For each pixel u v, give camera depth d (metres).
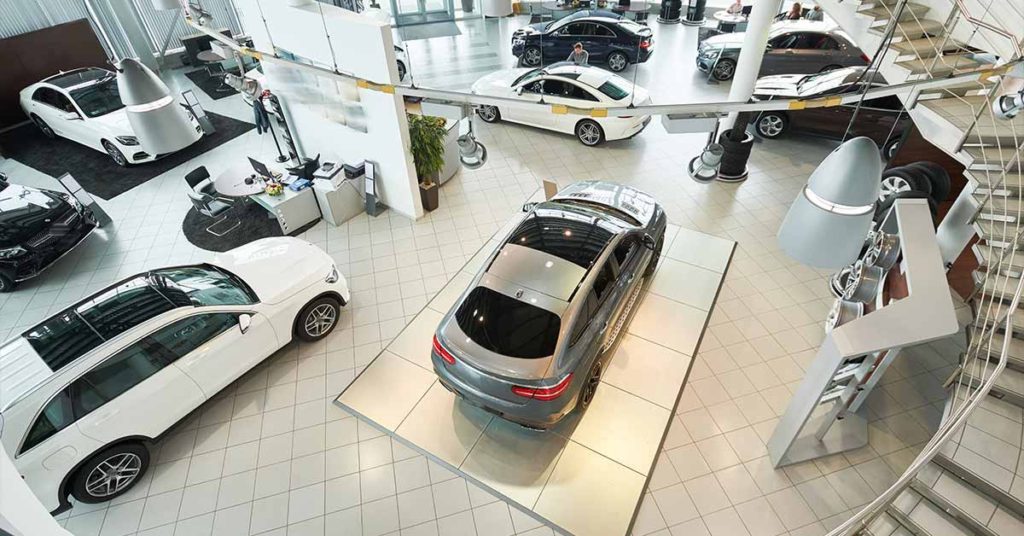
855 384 4.10
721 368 5.45
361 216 8.09
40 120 10.04
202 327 4.81
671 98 9.81
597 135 9.47
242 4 7.37
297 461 4.75
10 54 10.33
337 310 6.04
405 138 7.04
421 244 7.45
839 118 8.57
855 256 2.75
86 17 11.41
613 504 4.32
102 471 4.33
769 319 6.01
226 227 7.96
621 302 5.12
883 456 4.61
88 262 7.33
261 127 9.63
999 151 4.72
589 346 4.57
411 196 7.63
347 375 5.54
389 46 6.09
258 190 7.30
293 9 6.62
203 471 4.69
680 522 4.21
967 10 5.13
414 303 6.44
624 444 4.75
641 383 5.29
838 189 2.58
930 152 7.20
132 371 4.37
